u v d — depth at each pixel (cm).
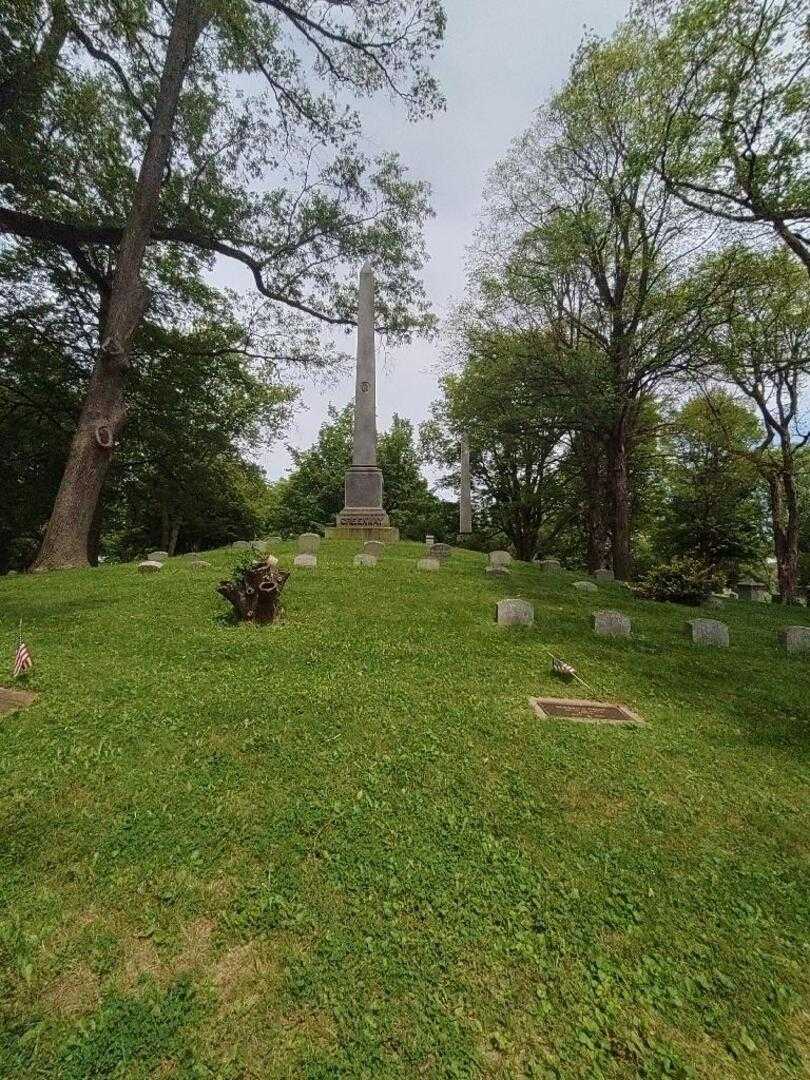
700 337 1664
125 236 1422
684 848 352
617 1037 229
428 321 2036
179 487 2548
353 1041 222
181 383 2180
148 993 239
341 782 399
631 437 2183
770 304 1784
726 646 861
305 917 281
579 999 245
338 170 1767
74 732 453
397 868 317
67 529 1344
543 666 681
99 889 296
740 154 1088
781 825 382
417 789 397
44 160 1460
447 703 545
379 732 473
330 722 484
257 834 341
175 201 1691
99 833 337
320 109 1680
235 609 788
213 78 1628
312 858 324
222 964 255
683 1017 240
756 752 492
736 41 1020
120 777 394
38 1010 231
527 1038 227
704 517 2830
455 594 1041
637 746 483
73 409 2116
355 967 255
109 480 2370
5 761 410
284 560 1323
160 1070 209
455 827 357
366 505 1894
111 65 1538
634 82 1596
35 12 1303
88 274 1823
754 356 1909
